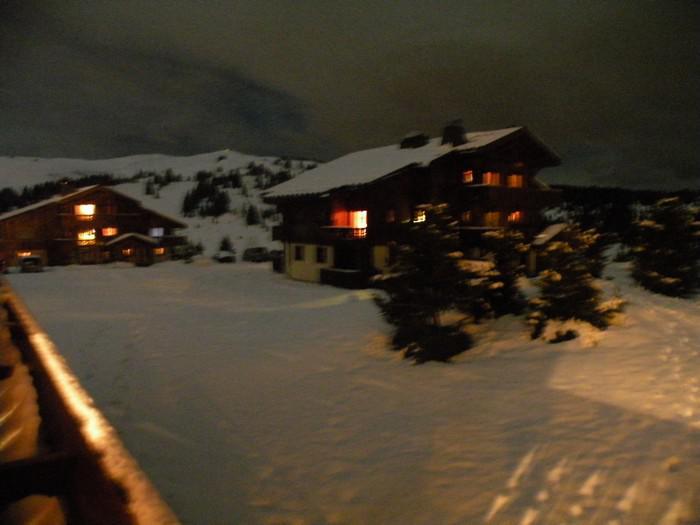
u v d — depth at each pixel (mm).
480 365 11602
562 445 7191
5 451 1755
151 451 8203
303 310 20266
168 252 46656
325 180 28938
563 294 13258
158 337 15945
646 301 17203
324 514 6352
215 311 20453
